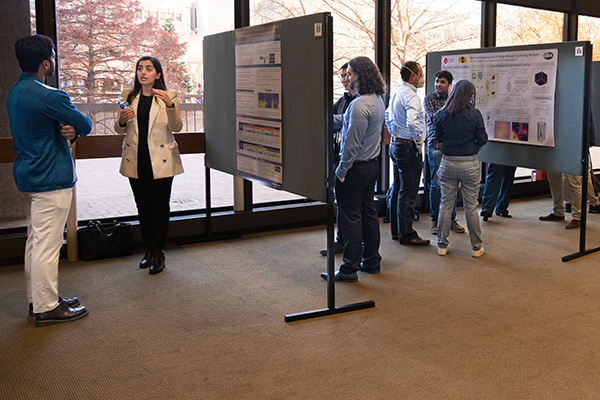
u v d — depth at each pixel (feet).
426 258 16.10
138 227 16.76
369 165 13.41
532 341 10.87
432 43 21.26
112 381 9.50
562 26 24.52
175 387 9.30
